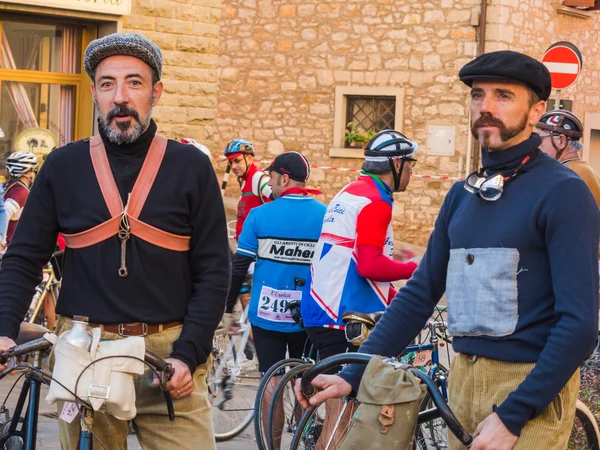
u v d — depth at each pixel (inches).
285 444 222.5
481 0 647.8
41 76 426.0
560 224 123.5
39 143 428.8
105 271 141.9
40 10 403.5
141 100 143.4
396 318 141.3
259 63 706.8
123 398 129.4
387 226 220.5
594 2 706.2
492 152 131.9
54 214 146.4
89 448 134.3
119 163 144.1
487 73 129.5
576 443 175.5
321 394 130.7
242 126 712.4
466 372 131.8
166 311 143.3
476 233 130.6
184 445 143.9
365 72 678.5
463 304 130.6
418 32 664.4
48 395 129.0
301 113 697.0
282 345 244.7
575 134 275.1
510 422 120.9
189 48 450.3
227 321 275.1
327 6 687.1
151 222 142.0
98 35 434.6
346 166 685.9
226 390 267.6
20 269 145.3
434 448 227.8
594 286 122.1
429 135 663.1
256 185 359.9
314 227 240.4
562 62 459.2
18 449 152.7
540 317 125.6
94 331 131.0
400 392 121.6
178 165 144.9
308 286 225.0
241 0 706.8
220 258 146.6
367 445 121.4
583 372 250.7
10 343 138.6
